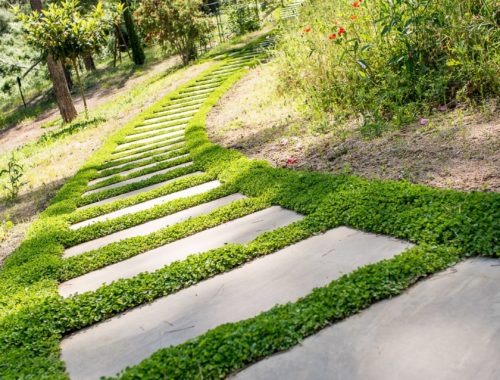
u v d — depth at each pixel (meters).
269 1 21.22
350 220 3.31
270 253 3.20
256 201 4.31
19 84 21.45
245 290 2.76
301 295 2.53
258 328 2.18
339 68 6.59
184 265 3.17
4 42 22.89
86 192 6.61
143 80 19.14
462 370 1.71
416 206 3.19
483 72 4.71
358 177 4.04
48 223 5.23
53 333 2.73
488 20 4.93
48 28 12.38
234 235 3.68
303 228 3.41
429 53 5.45
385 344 1.95
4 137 18.47
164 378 1.99
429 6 5.33
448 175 3.60
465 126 4.33
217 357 2.05
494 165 3.50
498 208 2.77
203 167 6.02
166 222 4.48
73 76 23.66
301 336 2.12
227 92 10.83
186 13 17.22
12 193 7.55
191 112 10.10
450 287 2.25
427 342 1.90
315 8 9.16
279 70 9.19
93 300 2.97
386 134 4.90
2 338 2.73
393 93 5.24
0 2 23.08
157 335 2.49
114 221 4.71
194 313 2.63
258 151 6.04
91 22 12.73
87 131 11.70
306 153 5.34
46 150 11.08
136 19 17.84
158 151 7.70
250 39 17.89
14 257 4.43
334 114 5.99
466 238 2.60
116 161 7.85
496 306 2.02
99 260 3.80
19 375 2.29
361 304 2.25
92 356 2.43
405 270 2.41
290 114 7.15
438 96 5.01
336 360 1.93
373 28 6.30
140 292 2.96
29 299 3.29
